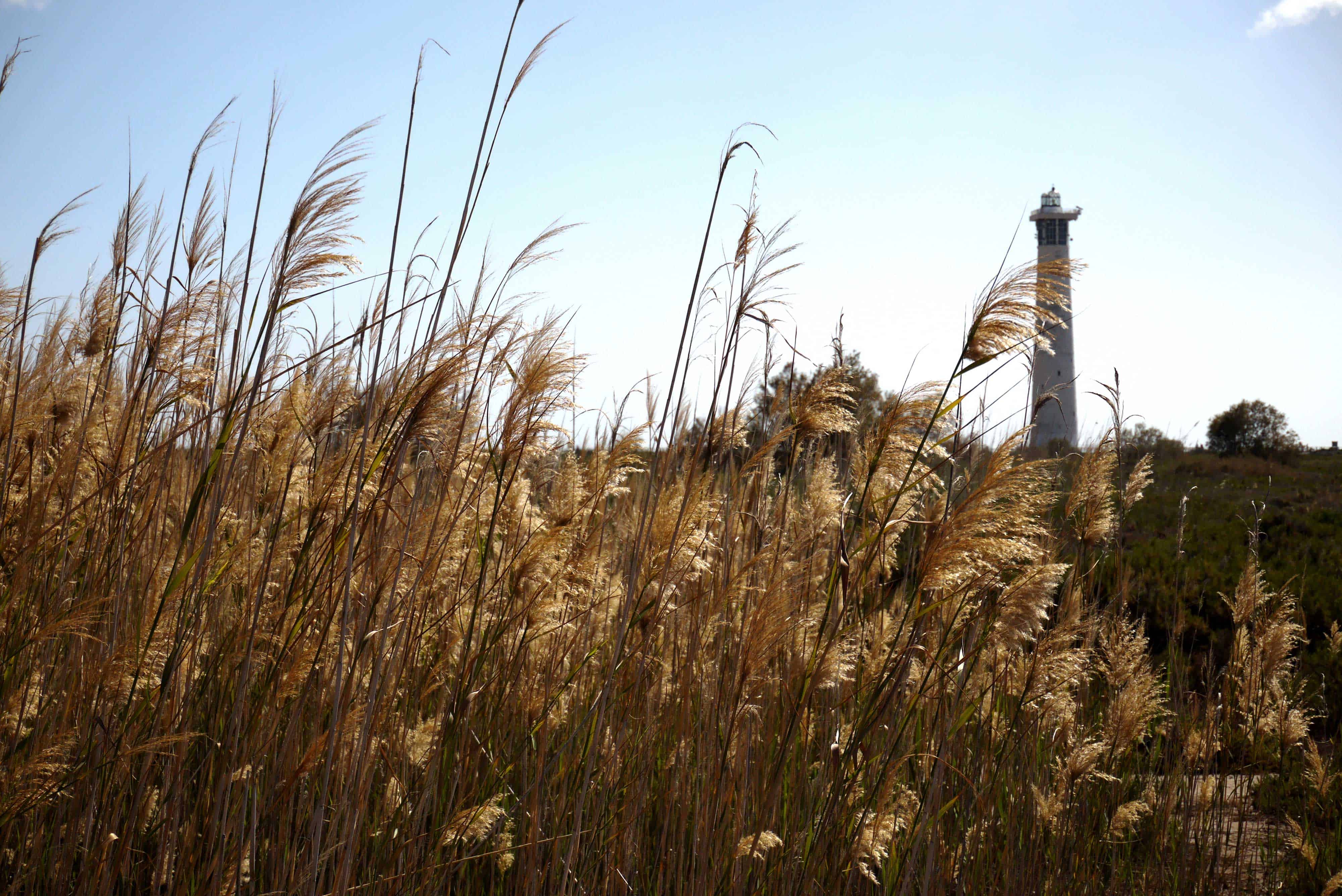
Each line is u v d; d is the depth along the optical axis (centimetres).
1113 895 425
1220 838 466
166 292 315
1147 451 618
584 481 347
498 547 354
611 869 323
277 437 314
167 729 265
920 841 361
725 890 321
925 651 353
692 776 362
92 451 319
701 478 327
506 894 335
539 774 297
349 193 266
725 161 313
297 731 280
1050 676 397
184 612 265
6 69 293
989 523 305
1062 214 5791
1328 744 623
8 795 224
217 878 246
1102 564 561
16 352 298
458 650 334
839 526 358
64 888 255
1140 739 463
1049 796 409
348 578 246
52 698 268
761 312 339
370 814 311
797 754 361
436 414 270
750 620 330
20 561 261
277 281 266
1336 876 423
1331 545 1170
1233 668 536
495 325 288
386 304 262
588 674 367
